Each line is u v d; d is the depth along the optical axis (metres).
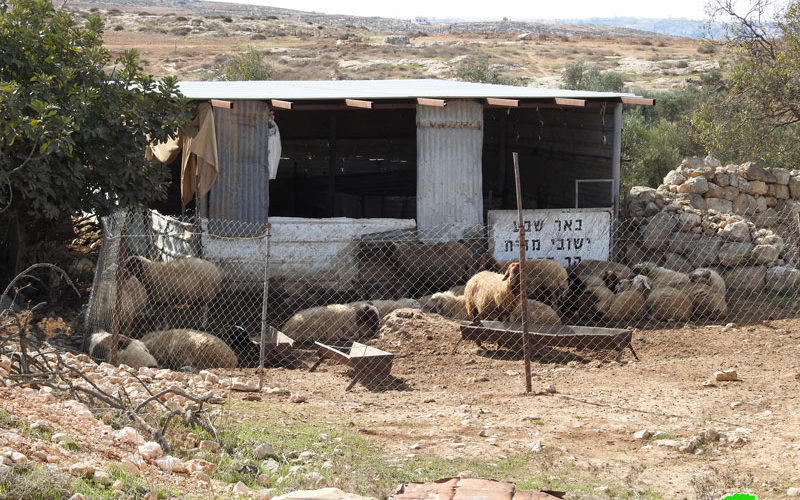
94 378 8.92
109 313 11.86
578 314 14.44
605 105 17.50
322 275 15.86
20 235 14.90
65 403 7.27
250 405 9.12
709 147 24.59
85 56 14.30
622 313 13.91
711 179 17.78
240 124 15.87
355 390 10.26
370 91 18.83
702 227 16.25
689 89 38.75
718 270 15.80
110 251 12.90
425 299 14.67
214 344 11.42
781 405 8.93
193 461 6.42
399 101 16.70
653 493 6.48
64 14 14.55
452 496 4.96
